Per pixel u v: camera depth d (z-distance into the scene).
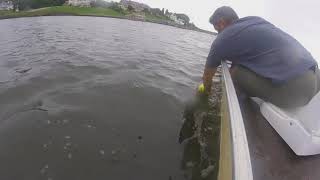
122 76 4.97
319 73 2.38
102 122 3.25
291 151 1.92
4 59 6.02
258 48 2.37
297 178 1.68
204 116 3.63
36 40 9.23
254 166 1.76
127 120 3.36
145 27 24.81
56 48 7.54
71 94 3.95
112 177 2.41
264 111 2.34
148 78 5.05
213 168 2.61
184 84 5.00
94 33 12.68
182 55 8.61
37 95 3.86
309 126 1.99
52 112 3.38
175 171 2.54
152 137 3.05
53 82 4.40
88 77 4.77
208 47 13.52
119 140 2.94
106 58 6.45
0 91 3.92
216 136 3.16
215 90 4.53
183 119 3.52
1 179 2.32
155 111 3.67
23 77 4.59
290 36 2.42
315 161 1.82
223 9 2.85
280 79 2.15
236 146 1.51
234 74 2.63
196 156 2.77
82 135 2.97
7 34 11.21
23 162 2.52
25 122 3.11
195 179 2.45
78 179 2.37
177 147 2.90
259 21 2.54
